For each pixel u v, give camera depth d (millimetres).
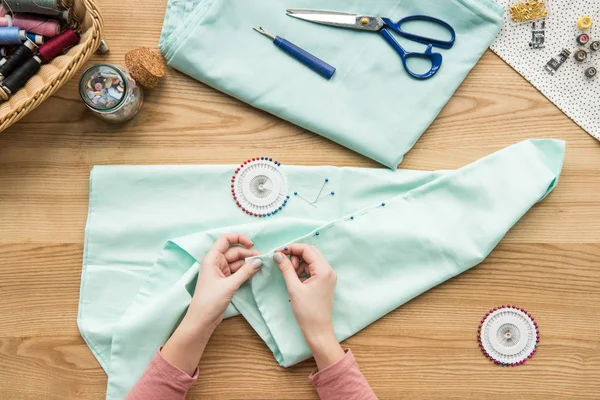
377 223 1006
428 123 1017
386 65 1018
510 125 1029
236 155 1036
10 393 1012
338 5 1020
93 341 999
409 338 1023
